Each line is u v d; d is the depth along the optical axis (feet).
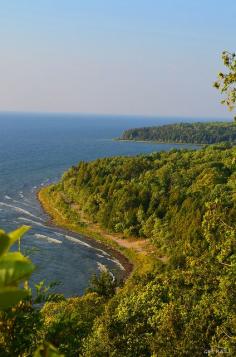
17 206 456.04
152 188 394.52
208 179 375.25
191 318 88.28
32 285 265.54
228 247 54.80
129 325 117.80
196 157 492.13
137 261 314.14
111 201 395.75
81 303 182.09
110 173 469.98
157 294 141.08
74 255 325.62
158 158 520.01
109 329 117.08
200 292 95.45
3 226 379.14
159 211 359.66
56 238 359.25
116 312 137.90
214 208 57.67
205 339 83.87
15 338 25.03
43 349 8.91
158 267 277.64
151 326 114.93
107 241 353.31
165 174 424.05
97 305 184.85
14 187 556.92
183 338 88.48
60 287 271.90
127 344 110.93
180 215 332.19
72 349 29.37
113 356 107.45
